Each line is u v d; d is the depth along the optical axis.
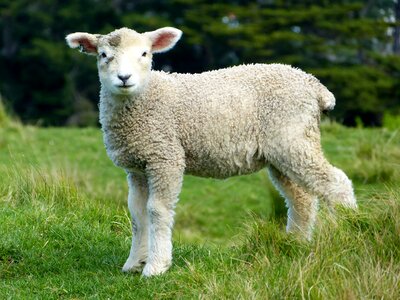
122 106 7.61
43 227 9.05
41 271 8.16
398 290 6.60
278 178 8.23
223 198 13.68
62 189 10.14
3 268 8.16
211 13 36.00
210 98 7.81
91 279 7.84
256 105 7.90
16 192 10.12
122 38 7.64
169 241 7.76
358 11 37.16
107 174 14.55
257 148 7.95
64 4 36.41
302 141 7.85
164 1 37.69
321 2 36.09
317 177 7.85
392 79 33.19
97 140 16.78
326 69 32.78
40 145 16.14
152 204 7.71
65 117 34.22
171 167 7.69
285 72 8.02
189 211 13.12
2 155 15.09
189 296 7.12
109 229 9.38
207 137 7.79
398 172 12.86
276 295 6.71
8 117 17.78
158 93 7.71
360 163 13.68
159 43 7.93
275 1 35.94
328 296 6.58
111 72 7.54
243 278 7.15
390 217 7.63
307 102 7.93
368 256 7.15
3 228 8.91
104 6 35.47
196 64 37.31
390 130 16.62
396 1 38.38
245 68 8.05
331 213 7.78
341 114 32.53
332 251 7.24
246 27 34.03
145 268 7.74
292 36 33.22
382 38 35.19
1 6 35.22
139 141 7.66
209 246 9.13
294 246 7.55
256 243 7.75
